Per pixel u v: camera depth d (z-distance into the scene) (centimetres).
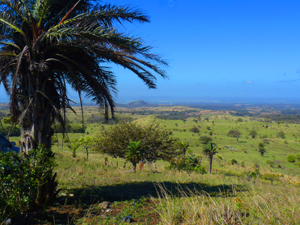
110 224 374
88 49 459
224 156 10038
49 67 477
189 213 365
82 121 481
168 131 2097
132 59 521
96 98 568
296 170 6906
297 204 410
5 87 519
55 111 459
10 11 450
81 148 4906
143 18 466
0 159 338
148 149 2030
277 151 12200
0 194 320
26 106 456
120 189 695
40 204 434
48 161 409
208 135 17450
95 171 1172
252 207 395
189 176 1309
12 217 349
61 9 510
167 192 663
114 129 2038
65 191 588
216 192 670
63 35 438
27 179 353
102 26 464
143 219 397
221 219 325
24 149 451
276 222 328
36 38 453
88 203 505
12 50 474
